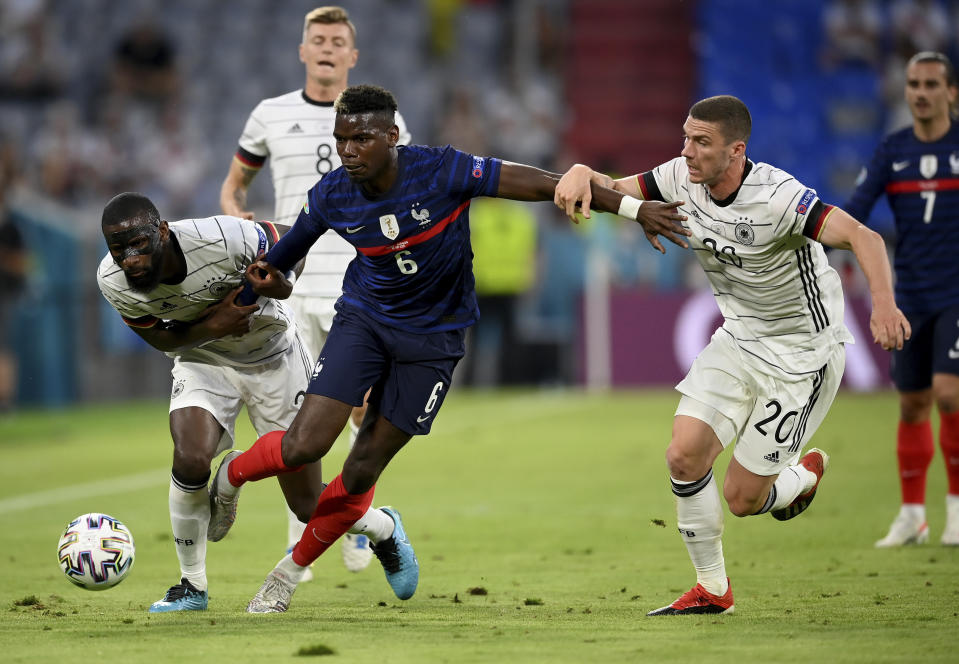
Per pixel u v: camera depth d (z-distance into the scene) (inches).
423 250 644.7
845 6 3326.8
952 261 946.7
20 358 2405.3
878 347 2551.7
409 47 3494.1
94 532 678.5
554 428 1995.6
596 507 1175.6
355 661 529.7
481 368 2797.7
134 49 3260.3
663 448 1681.8
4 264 2381.9
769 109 3280.0
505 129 3208.7
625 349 2701.8
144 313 684.1
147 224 630.5
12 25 3383.4
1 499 1317.7
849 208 992.9
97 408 2486.5
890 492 1236.5
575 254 2753.4
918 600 695.7
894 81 3255.4
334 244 914.1
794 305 687.7
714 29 3368.6
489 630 613.0
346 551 876.6
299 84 3464.6
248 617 665.6
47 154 3053.6
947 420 933.8
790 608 674.8
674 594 743.7
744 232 664.4
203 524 695.7
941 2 3319.4
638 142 3380.9
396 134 629.0
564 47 3506.4
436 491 1318.9
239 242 678.5
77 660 536.4
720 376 692.7
